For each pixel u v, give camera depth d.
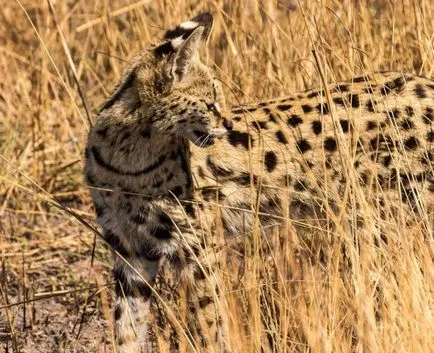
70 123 25.42
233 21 22.20
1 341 18.95
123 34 26.31
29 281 20.94
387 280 15.98
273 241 18.38
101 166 17.89
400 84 19.00
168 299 18.94
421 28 20.91
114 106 17.64
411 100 18.83
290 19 22.16
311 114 18.84
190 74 17.58
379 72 19.39
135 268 18.28
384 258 16.61
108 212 18.16
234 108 19.19
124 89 17.66
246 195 18.59
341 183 18.75
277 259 17.30
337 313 15.59
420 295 15.39
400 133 18.66
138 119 17.48
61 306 20.11
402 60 21.36
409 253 16.08
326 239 17.30
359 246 17.09
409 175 18.64
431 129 18.75
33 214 23.33
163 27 23.78
